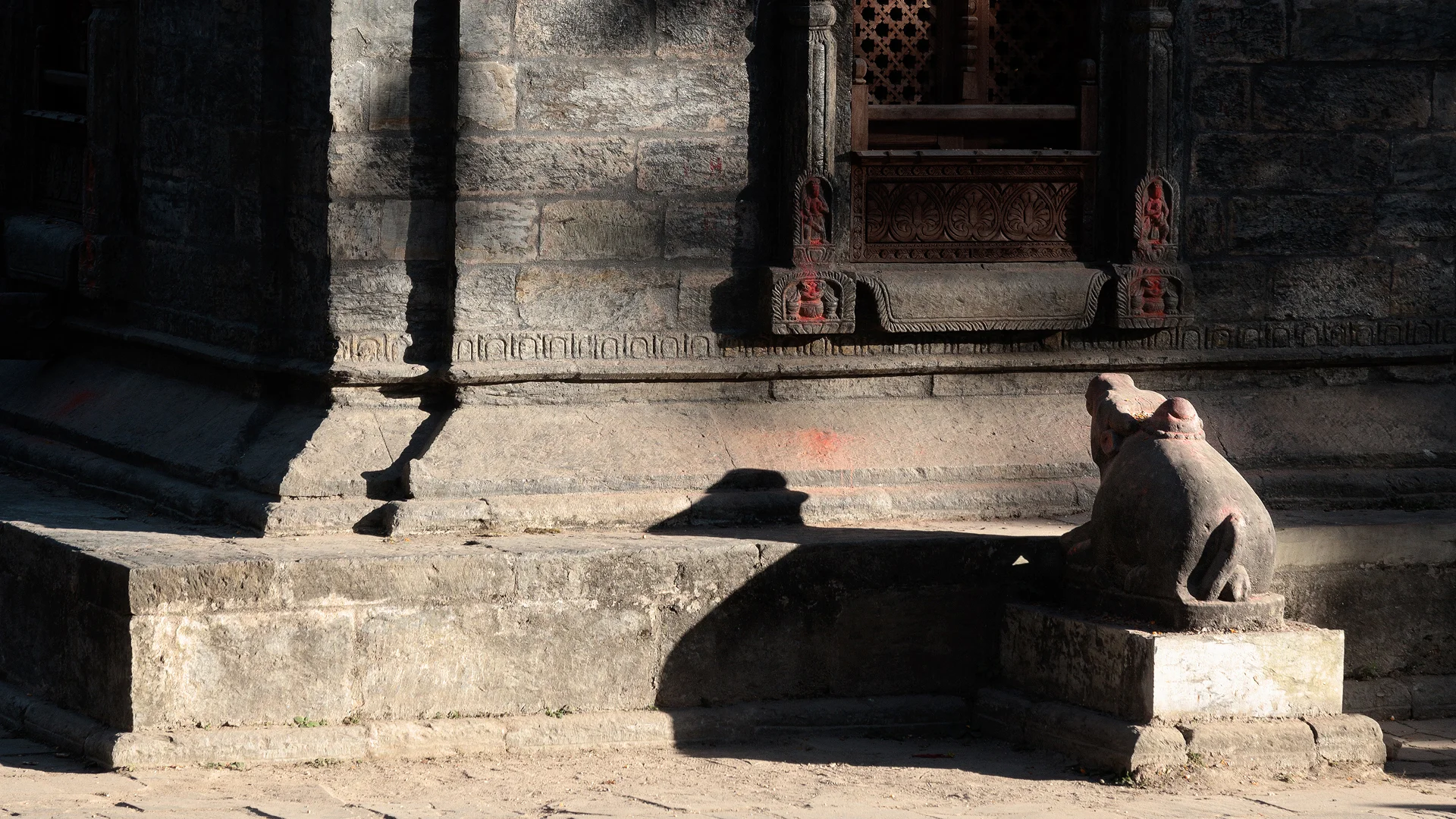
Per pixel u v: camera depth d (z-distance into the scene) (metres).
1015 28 22.56
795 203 21.27
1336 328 23.09
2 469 23.73
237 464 20.52
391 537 19.36
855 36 22.12
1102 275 22.14
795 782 17.64
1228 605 18.48
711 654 19.48
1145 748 17.83
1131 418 19.41
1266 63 22.66
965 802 16.86
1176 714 18.14
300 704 18.14
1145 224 22.23
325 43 20.31
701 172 21.23
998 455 21.67
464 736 18.48
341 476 19.81
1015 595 20.22
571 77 20.70
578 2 20.67
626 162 20.97
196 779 17.27
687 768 18.22
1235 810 16.59
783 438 21.23
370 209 20.39
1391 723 20.86
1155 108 22.12
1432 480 22.38
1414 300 23.28
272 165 21.09
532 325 20.73
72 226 24.94
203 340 22.19
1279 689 18.44
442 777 17.64
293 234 21.09
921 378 22.06
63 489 22.34
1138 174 22.20
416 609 18.45
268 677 18.02
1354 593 21.14
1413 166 23.17
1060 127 22.58
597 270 20.95
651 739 19.06
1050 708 19.09
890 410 21.83
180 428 21.81
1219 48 22.48
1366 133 22.98
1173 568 18.50
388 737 18.25
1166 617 18.59
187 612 17.73
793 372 21.45
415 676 18.50
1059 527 20.89
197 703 17.81
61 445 23.27
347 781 17.39
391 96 20.38
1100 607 19.38
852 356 21.80
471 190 20.42
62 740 18.44
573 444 20.52
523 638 18.83
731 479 20.70
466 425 20.38
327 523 19.48
